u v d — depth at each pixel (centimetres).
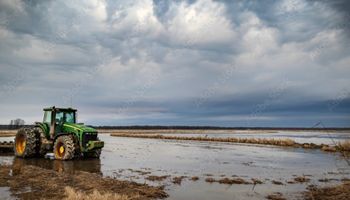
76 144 1727
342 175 1338
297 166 1609
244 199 898
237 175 1317
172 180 1171
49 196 848
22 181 1022
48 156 1878
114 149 2598
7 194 866
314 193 960
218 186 1073
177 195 927
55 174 1144
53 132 1784
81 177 1098
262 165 1639
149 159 1861
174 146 3042
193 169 1473
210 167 1547
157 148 2756
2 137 4094
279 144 3334
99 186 967
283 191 1008
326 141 4181
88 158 1811
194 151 2477
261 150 2617
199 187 1050
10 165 1341
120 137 5400
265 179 1227
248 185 1100
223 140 4134
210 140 4284
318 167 1576
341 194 928
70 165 1516
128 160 1789
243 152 2416
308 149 2730
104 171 1359
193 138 4634
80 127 1756
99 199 795
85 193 880
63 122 1836
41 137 1802
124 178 1196
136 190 937
